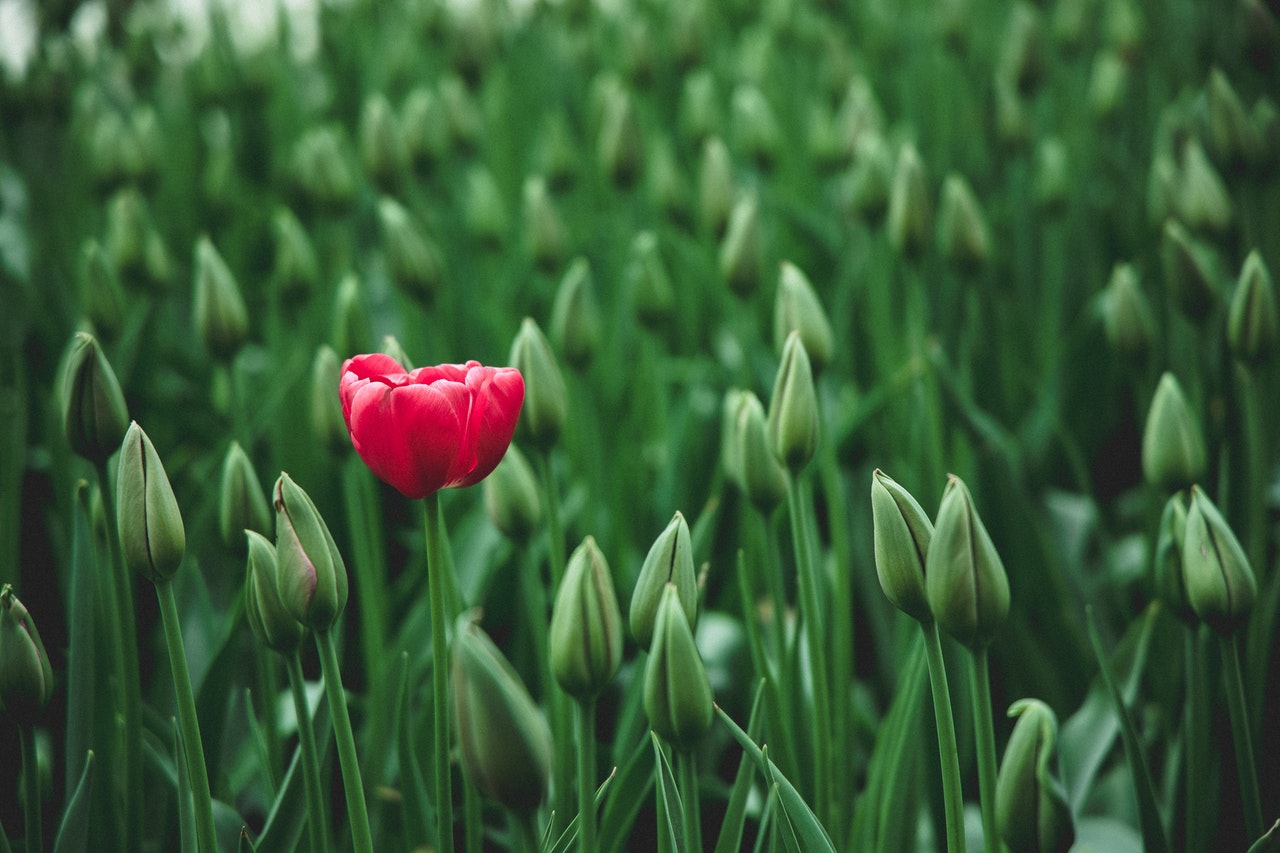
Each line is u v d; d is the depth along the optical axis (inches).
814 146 76.5
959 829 35.7
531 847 33.8
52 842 47.0
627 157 68.1
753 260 52.4
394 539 64.6
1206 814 43.2
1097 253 80.5
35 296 76.6
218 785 43.1
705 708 34.6
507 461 41.8
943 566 34.2
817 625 39.8
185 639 49.1
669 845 37.3
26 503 64.6
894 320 74.5
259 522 41.9
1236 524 47.0
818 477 58.2
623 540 56.9
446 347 72.9
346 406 35.4
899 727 40.8
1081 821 46.0
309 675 52.6
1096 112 80.0
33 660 36.8
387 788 43.9
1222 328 48.3
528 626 50.1
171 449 68.0
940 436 51.1
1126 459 70.2
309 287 58.1
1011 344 68.4
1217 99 54.5
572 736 41.4
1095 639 39.4
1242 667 44.5
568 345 50.8
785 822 37.2
